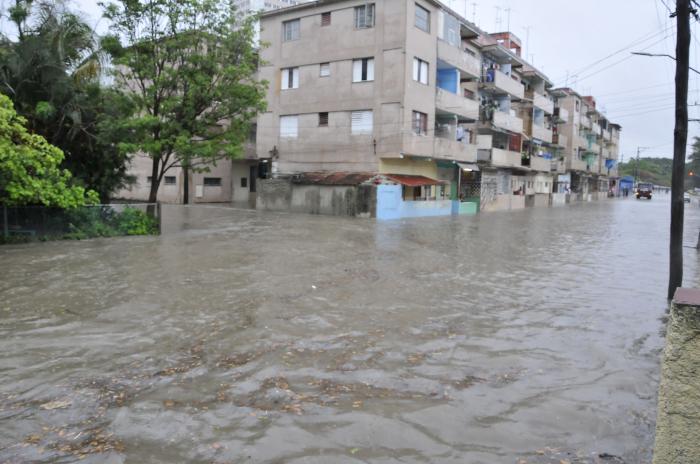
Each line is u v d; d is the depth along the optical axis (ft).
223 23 63.36
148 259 42.22
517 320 25.99
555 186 192.13
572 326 25.09
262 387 16.65
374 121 94.84
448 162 111.86
